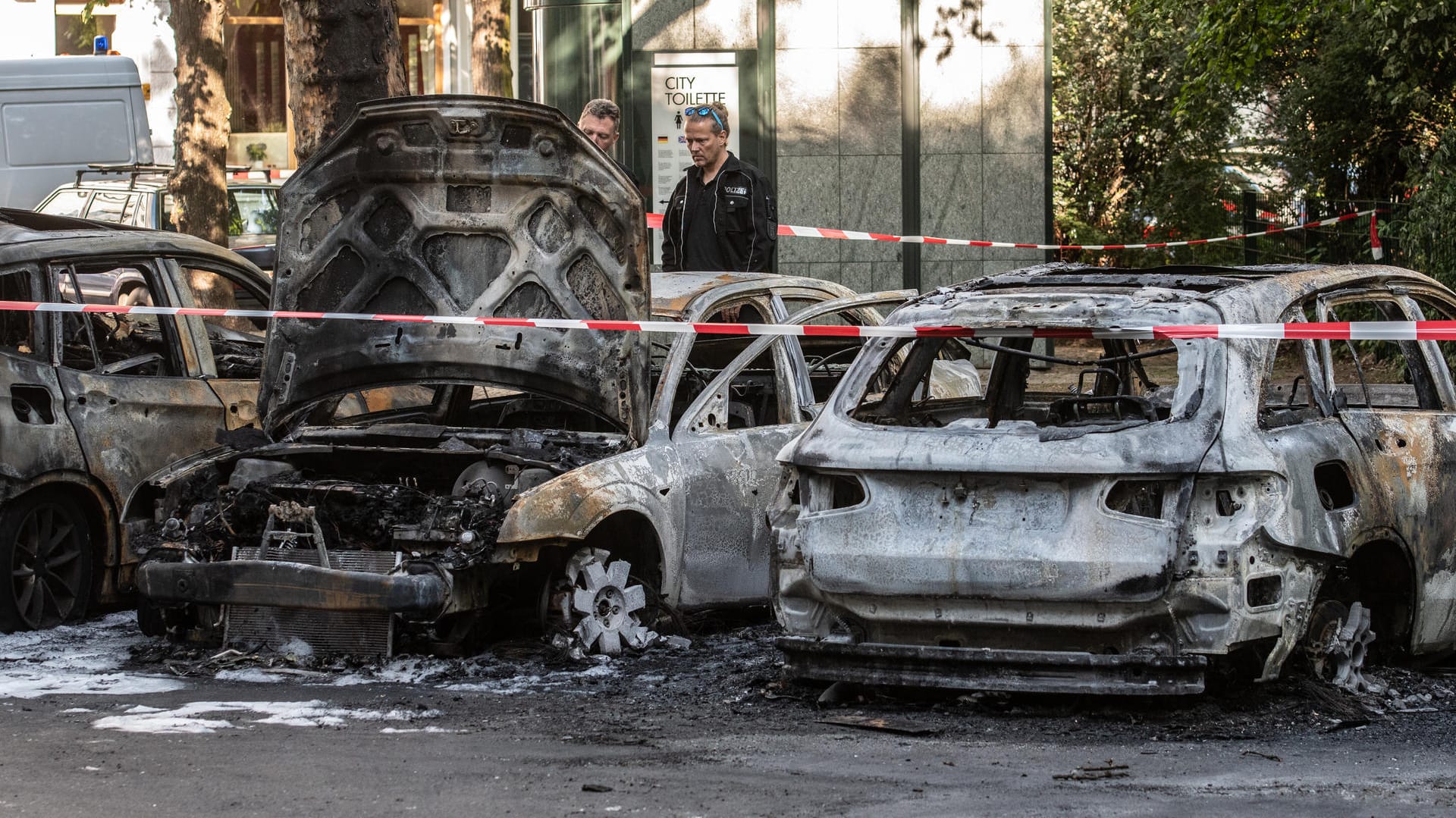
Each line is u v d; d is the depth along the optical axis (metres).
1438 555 13.98
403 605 14.25
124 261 18.09
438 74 62.69
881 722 12.28
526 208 15.98
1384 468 13.48
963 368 19.98
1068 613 12.10
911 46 38.50
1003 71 38.66
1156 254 54.78
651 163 38.41
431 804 9.79
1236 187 55.59
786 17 38.41
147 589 15.16
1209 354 12.60
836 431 13.09
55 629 16.92
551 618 15.12
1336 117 44.53
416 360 16.16
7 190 42.72
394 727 12.20
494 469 15.34
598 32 38.12
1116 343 15.98
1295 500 12.34
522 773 10.60
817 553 12.72
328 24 24.30
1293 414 13.07
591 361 15.84
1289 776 10.56
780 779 10.47
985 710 12.69
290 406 16.58
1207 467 11.98
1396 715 12.55
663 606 15.66
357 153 16.08
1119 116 55.84
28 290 17.08
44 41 60.94
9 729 11.96
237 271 19.55
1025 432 12.41
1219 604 11.87
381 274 16.27
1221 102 51.72
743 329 14.77
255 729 12.08
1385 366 20.95
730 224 21.31
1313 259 43.78
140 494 16.02
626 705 13.08
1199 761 11.00
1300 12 36.44
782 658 14.80
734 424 17.16
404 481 16.31
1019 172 38.81
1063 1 56.53
